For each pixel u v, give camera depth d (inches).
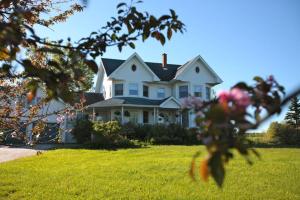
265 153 779.4
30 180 484.4
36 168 588.1
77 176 508.4
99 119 1246.3
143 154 750.5
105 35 126.3
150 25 126.6
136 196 394.0
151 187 434.3
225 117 56.0
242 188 423.8
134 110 1327.5
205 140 60.1
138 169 548.4
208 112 56.7
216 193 402.0
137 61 1363.2
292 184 442.0
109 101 1282.0
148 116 1358.3
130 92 1342.3
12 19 96.0
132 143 1024.9
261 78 70.4
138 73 1362.0
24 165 622.5
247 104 56.1
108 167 576.4
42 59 159.0
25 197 398.9
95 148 964.6
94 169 561.3
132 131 1163.9
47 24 211.3
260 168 543.8
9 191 425.7
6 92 211.0
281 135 1294.3
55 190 428.1
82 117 1242.0
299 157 689.6
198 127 68.6
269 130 1338.6
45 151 862.5
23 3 179.9
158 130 1130.7
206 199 379.9
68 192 417.7
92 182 466.3
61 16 213.5
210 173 57.0
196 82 1411.2
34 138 234.2
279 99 65.8
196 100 75.0
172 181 462.9
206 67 1429.6
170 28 129.9
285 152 807.7
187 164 576.1
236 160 610.5
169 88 1434.5
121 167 570.9
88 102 1374.3
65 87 102.5
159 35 130.2
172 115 1359.5
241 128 56.6
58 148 957.2
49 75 96.0
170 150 825.5
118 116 1299.2
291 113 1542.8
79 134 1092.5
